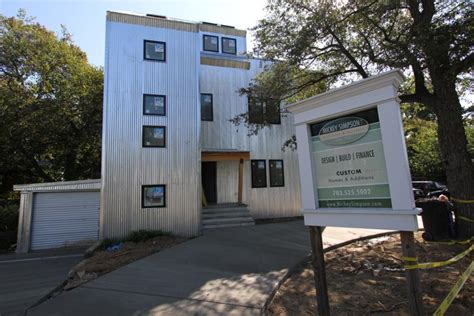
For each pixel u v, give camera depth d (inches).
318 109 131.4
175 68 423.5
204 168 516.1
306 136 136.6
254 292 177.0
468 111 364.5
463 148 293.6
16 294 203.5
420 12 294.2
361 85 114.8
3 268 303.0
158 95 409.4
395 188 105.3
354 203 118.5
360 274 210.2
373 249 274.7
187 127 416.2
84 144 727.7
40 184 437.7
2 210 487.2
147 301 168.2
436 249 262.4
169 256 270.1
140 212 380.5
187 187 402.3
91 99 698.2
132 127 392.2
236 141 518.9
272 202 523.5
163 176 395.5
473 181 289.4
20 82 682.8
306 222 134.0
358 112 119.4
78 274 233.1
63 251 409.1
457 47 246.5
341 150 124.3
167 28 428.5
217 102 520.1
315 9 336.2
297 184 544.7
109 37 400.8
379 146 112.2
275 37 363.3
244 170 517.0
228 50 636.1
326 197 128.8
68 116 684.7
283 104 534.3
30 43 689.0
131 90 399.2
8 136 614.2
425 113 498.9
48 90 688.4
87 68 751.1
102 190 370.0
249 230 394.3
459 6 264.5
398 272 209.9
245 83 540.7
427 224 298.0
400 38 302.4
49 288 216.4
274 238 339.0
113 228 367.2
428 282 189.5
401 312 150.5
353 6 315.0
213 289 184.4
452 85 298.2
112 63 396.8
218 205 474.6
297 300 171.0
